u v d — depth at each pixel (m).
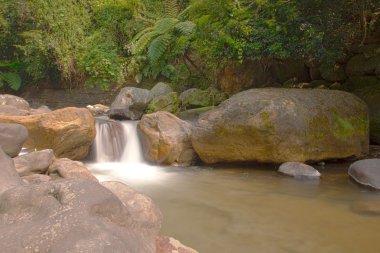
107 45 14.84
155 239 2.98
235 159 6.81
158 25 11.93
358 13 7.54
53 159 5.00
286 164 6.34
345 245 3.68
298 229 4.06
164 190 5.58
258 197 5.16
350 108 7.02
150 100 10.89
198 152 7.04
